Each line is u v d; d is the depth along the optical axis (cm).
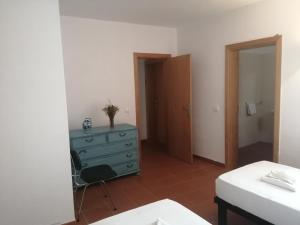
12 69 213
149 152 515
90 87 397
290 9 292
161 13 371
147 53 446
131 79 434
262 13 323
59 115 238
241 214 208
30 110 224
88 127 376
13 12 210
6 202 221
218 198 229
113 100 419
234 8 353
